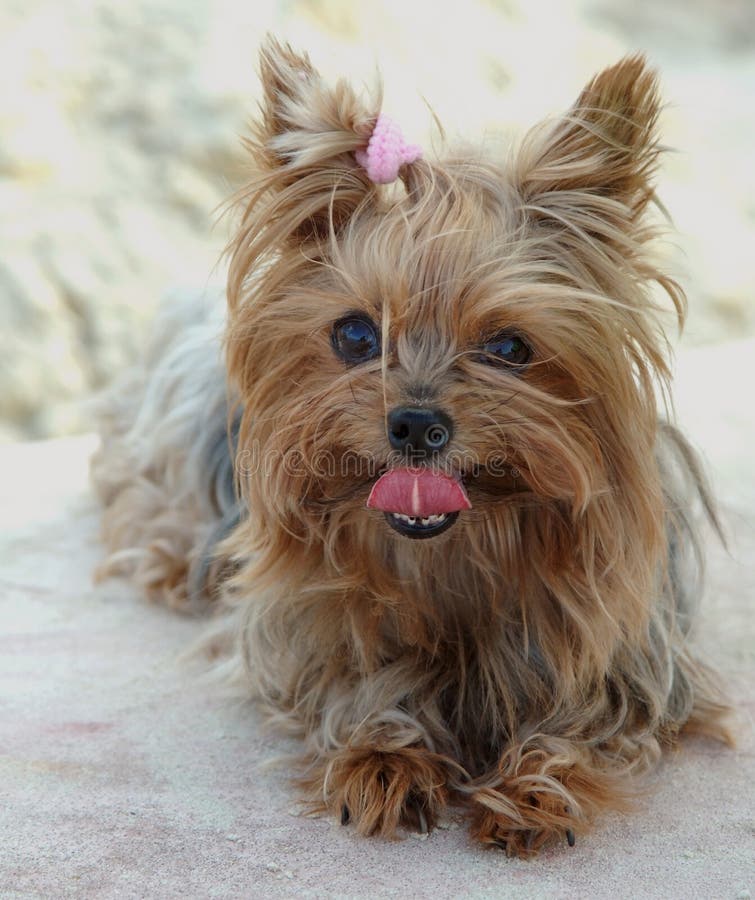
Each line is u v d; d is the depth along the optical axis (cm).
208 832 310
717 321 1173
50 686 395
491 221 315
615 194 328
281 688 375
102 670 410
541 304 303
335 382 318
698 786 338
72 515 577
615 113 319
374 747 335
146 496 521
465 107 1255
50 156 1102
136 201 1099
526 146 328
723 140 1553
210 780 338
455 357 310
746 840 308
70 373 1001
